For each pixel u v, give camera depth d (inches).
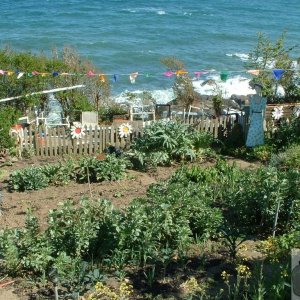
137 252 333.1
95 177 527.8
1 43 1991.9
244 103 892.0
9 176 545.6
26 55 751.1
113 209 356.8
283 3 3752.5
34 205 452.1
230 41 2236.7
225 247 356.5
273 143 613.3
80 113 788.0
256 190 383.6
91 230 334.3
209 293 299.1
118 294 299.1
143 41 2119.8
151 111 856.9
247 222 390.0
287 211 376.2
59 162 538.0
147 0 3575.3
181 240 342.3
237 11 3221.0
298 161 526.6
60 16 2679.6
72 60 864.3
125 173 533.0
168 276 321.1
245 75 1594.5
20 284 317.7
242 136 641.0
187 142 583.2
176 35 2284.7
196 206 371.9
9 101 738.2
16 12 2765.7
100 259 338.0
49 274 312.2
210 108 891.4
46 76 760.3
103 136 637.9
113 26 2432.3
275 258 310.0
